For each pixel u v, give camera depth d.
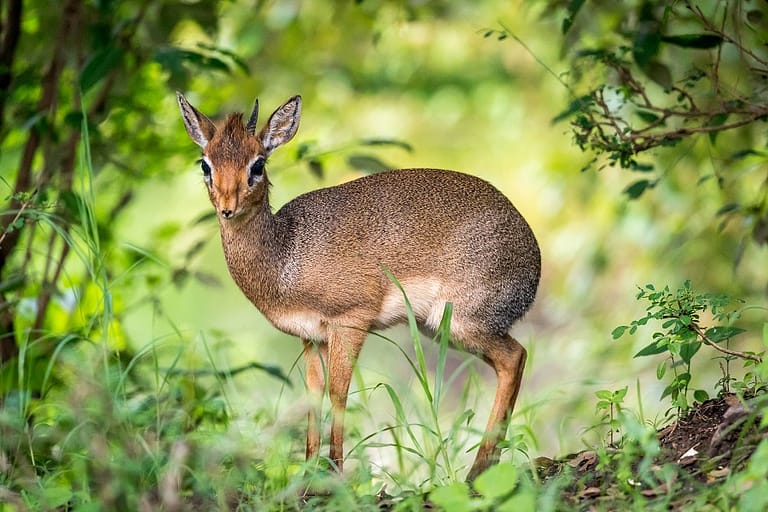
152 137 13.17
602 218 17.81
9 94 12.34
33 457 8.67
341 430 9.28
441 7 15.27
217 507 7.75
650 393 14.70
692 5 11.08
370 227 9.74
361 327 9.74
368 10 14.62
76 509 7.39
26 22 13.27
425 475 11.13
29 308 11.85
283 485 7.91
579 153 18.16
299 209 9.90
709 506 6.61
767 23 10.56
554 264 19.30
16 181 12.05
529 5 12.66
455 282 9.84
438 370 8.39
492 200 10.00
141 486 7.64
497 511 6.56
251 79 16.36
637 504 6.76
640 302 16.64
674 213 16.55
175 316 21.91
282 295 9.70
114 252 13.02
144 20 12.11
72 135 12.02
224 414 9.96
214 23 12.29
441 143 22.28
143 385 11.02
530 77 20.81
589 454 8.34
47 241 13.31
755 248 15.44
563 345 17.11
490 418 9.91
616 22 11.70
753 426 7.54
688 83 10.65
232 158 9.26
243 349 17.31
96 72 10.51
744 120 10.11
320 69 19.00
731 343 15.25
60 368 11.10
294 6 16.41
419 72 21.27
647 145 9.95
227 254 9.74
